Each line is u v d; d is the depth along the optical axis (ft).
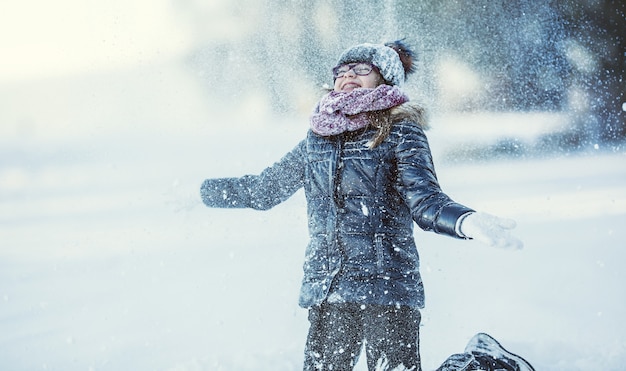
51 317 18.85
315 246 11.46
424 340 15.76
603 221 28.99
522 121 56.18
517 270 21.83
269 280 21.58
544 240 26.02
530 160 50.70
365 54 12.24
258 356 14.79
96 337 16.92
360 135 11.52
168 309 19.08
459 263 22.90
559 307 17.87
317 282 11.29
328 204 11.44
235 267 23.61
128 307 19.42
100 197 42.52
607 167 46.09
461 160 51.60
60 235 31.86
